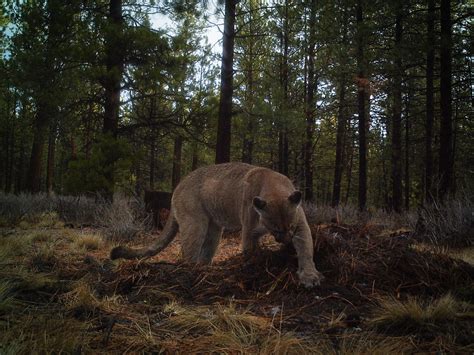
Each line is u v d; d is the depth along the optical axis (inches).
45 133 581.9
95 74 503.2
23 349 115.6
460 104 697.6
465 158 808.9
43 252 255.0
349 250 201.0
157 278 188.2
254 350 123.0
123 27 520.4
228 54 537.6
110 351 123.1
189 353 121.4
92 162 507.2
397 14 519.5
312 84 782.5
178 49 548.1
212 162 1193.4
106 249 322.7
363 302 167.6
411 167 1071.6
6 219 450.0
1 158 1286.9
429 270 188.5
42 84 515.8
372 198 1461.6
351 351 121.1
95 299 166.7
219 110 544.4
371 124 930.1
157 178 1293.1
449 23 468.8
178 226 259.4
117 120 562.3
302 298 169.9
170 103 613.6
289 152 989.2
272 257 196.2
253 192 214.1
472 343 128.1
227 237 404.8
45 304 164.7
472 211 350.9
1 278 186.1
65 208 512.7
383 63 514.0
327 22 598.2
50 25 526.9
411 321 142.0
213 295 177.6
